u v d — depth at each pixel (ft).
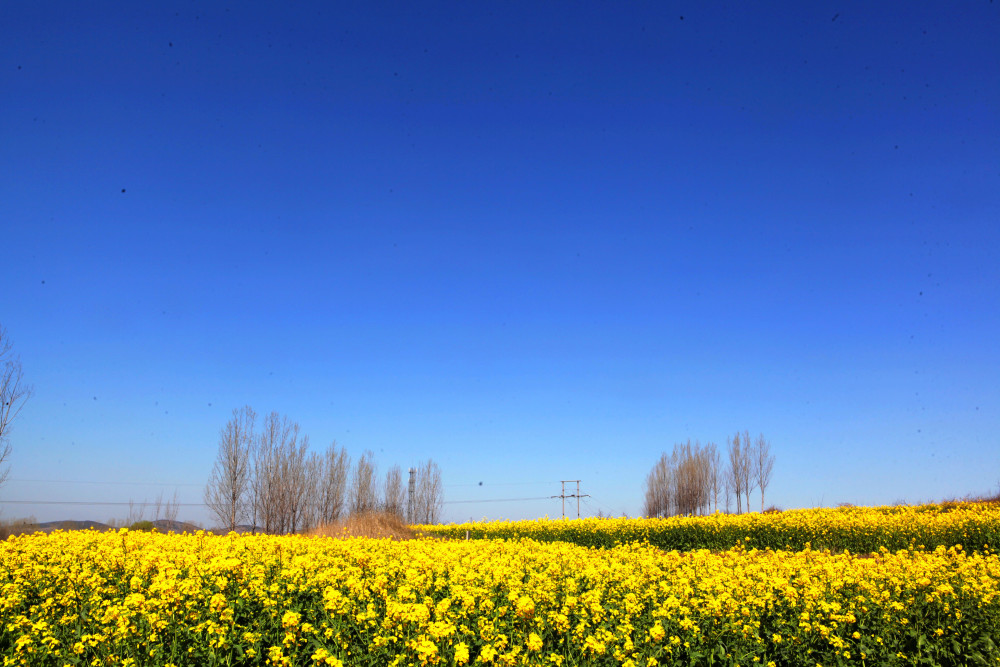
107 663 26.84
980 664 29.58
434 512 228.84
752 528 90.43
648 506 228.63
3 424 99.19
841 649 30.14
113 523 148.36
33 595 37.58
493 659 26.30
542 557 53.57
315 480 175.73
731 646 30.42
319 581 36.99
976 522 76.23
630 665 26.94
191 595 31.40
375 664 27.02
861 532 80.33
